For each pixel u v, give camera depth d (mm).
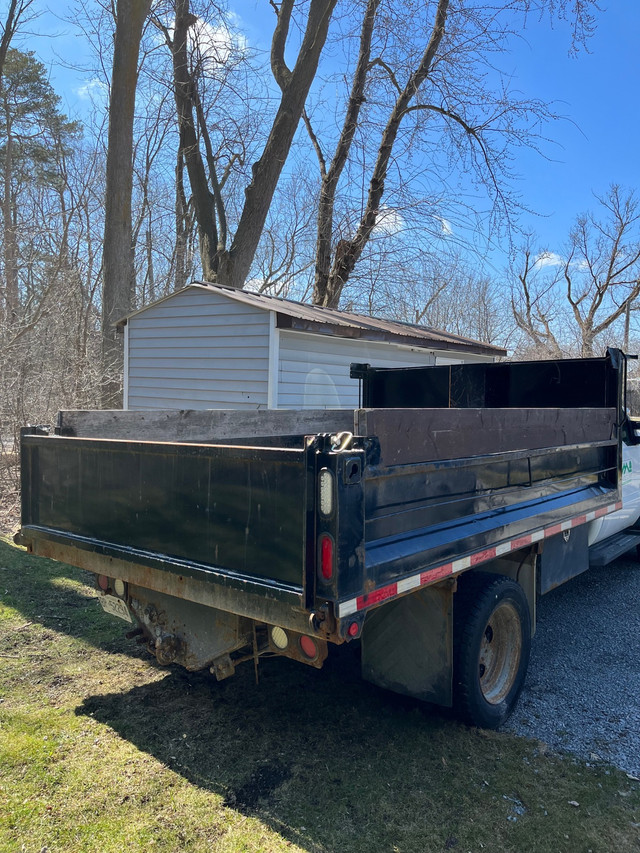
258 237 13031
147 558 2848
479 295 31062
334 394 9102
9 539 6703
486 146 13133
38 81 24641
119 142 11383
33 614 4699
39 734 3137
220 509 2570
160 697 3609
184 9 14086
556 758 3129
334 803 2699
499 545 3244
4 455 10086
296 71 12336
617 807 2746
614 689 3928
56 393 11023
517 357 28188
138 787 2750
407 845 2457
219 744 3139
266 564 2398
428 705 3619
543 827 2596
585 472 4480
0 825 2469
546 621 5121
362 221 13836
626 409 5191
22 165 24750
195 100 14797
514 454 3455
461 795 2793
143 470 2914
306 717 3447
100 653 4145
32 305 16219
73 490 3322
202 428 4332
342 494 2195
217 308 8734
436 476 2820
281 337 8156
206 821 2545
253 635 2842
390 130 13664
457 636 3186
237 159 16578
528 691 3887
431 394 6090
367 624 3350
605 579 6309
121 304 11461
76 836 2428
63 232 16047
